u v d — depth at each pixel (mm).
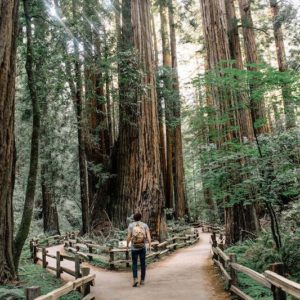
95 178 20156
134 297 7539
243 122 14719
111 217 17734
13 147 8312
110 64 15188
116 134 24219
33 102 9883
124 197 17234
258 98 8859
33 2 10867
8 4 8031
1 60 7859
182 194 29844
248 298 5773
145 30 17469
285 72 8008
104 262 12461
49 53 11805
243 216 12812
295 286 3533
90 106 19188
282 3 17078
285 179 8320
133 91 16219
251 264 9156
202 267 11242
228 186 10727
